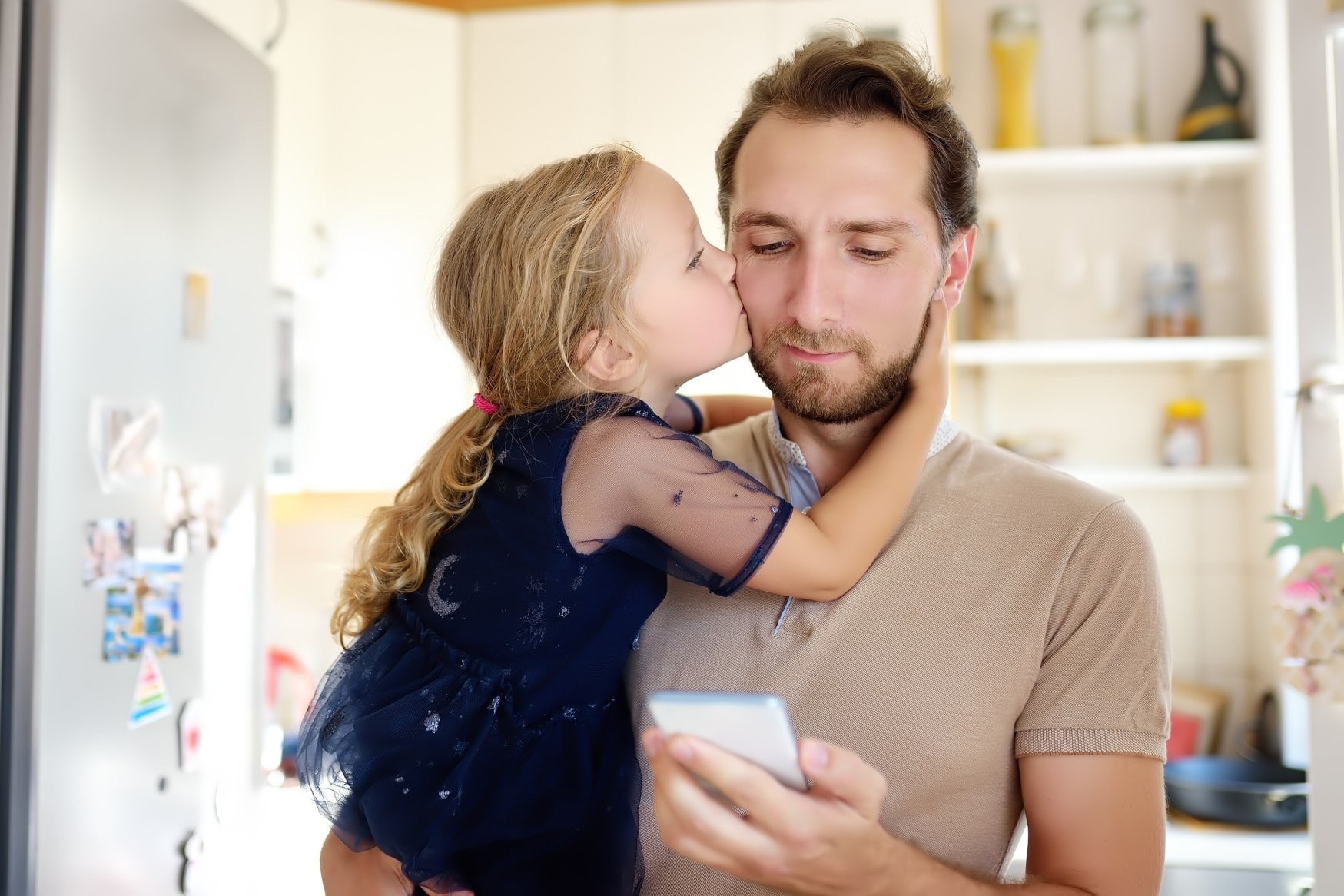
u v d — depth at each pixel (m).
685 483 1.02
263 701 1.94
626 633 1.08
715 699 0.70
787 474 1.15
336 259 2.63
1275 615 1.58
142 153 1.56
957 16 2.79
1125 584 0.97
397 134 2.68
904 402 1.11
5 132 1.37
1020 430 2.76
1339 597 1.54
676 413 1.32
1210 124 2.55
